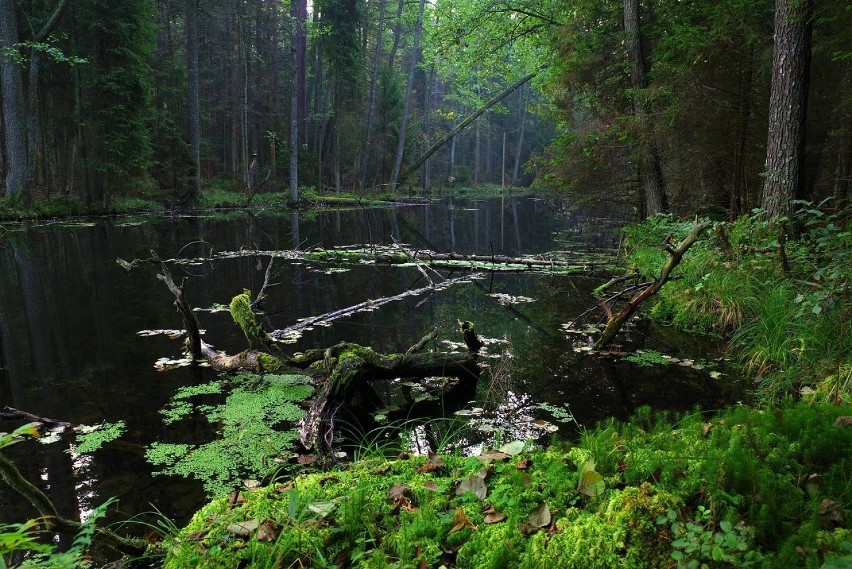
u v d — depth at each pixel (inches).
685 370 184.5
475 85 1407.5
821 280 187.9
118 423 144.9
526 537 68.7
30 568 59.6
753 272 221.9
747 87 310.0
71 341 223.6
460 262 430.9
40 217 698.2
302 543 70.1
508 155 2224.4
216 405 157.6
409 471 92.6
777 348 172.6
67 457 125.9
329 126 1379.2
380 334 238.1
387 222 816.9
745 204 324.2
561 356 203.3
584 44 419.8
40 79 791.1
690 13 343.9
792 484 70.2
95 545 92.3
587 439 96.8
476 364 179.2
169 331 237.9
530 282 373.4
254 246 498.3
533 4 526.6
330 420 141.0
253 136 1331.2
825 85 306.2
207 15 1155.3
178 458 125.1
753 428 85.7
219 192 1083.9
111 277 368.2
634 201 463.2
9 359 201.9
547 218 925.8
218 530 76.4
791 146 237.5
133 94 771.4
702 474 72.8
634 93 343.6
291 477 104.4
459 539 70.2
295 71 1019.9
